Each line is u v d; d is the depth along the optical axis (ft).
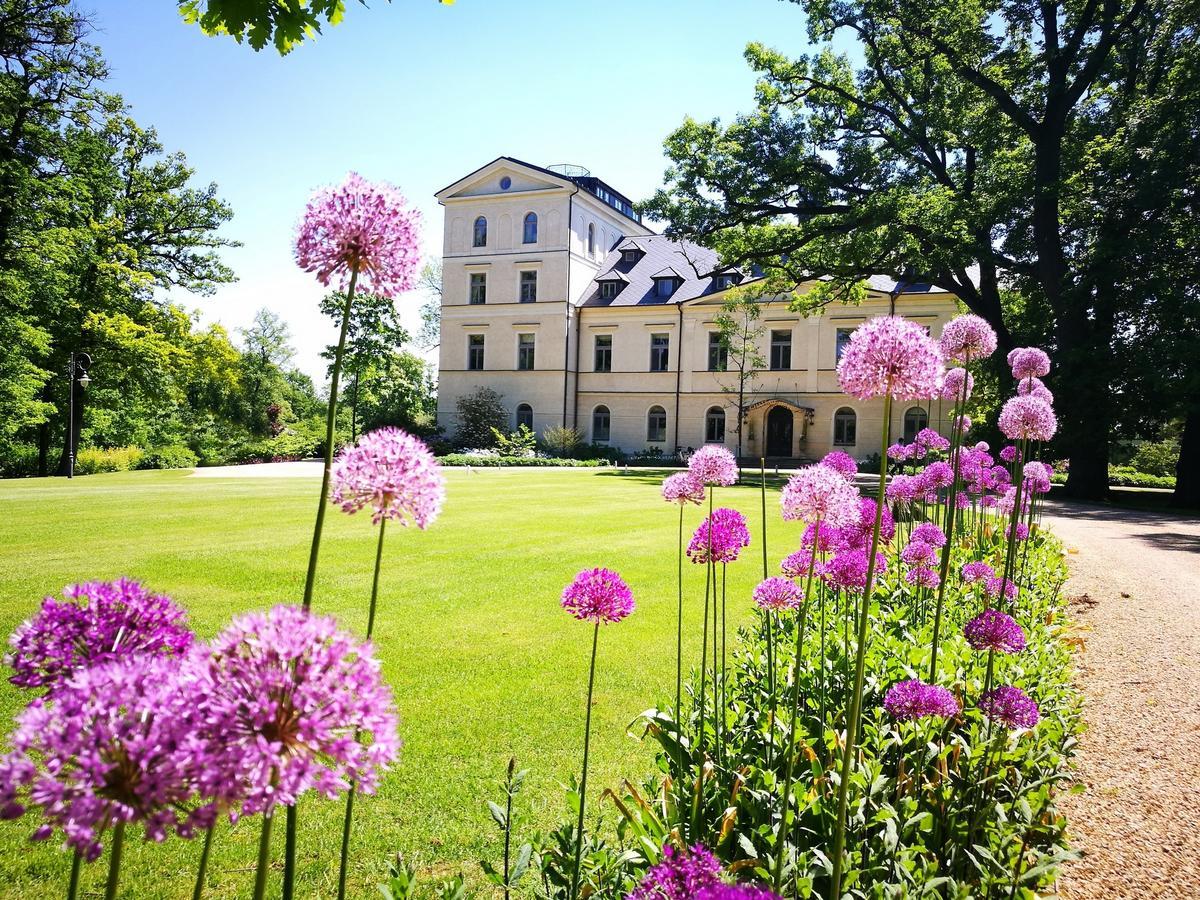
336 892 9.37
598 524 43.65
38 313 84.28
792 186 84.79
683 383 126.00
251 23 9.21
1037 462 19.86
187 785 2.82
